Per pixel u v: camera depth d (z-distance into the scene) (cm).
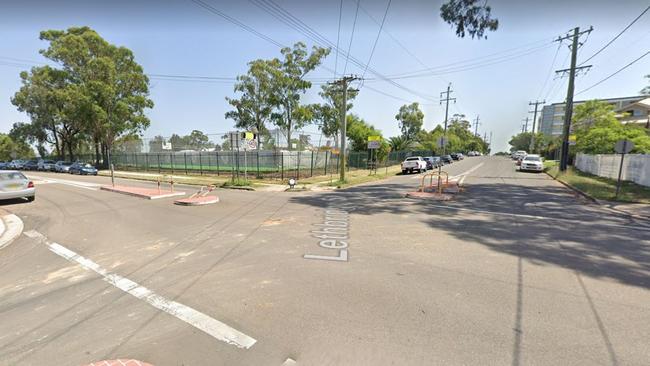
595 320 327
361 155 3372
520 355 269
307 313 343
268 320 329
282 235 678
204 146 3372
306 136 3139
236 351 277
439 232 703
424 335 300
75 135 4628
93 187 1752
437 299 376
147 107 3781
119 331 312
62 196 1360
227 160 3153
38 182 2080
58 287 420
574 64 2170
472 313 342
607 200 1138
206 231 718
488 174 2580
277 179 2148
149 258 536
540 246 595
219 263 505
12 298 388
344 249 576
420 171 2869
